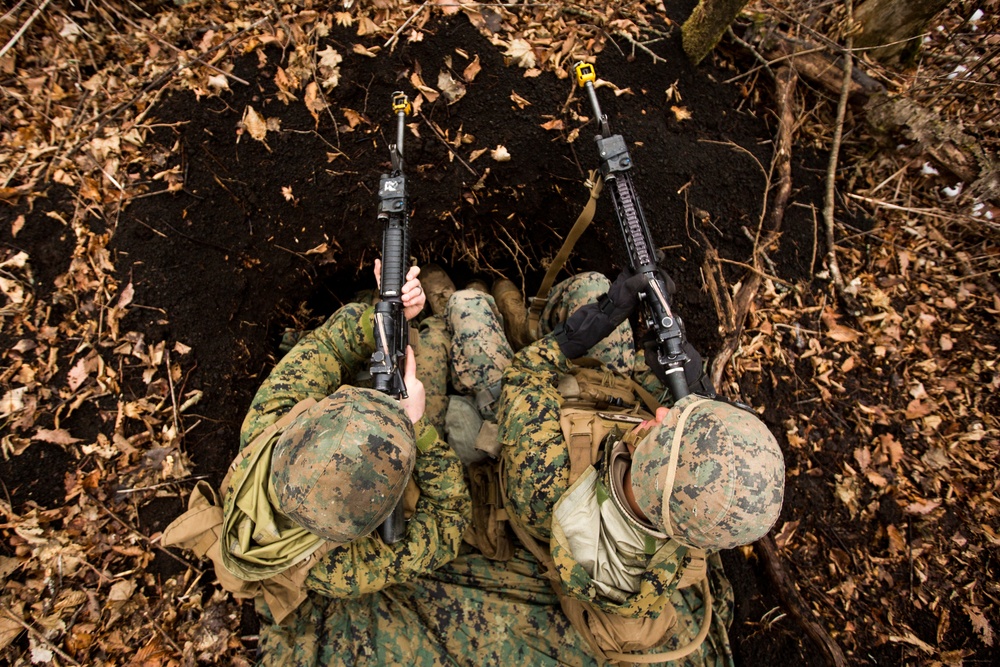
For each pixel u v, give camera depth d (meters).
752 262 3.13
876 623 2.73
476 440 2.47
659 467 1.70
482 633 2.40
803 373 3.06
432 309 3.46
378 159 3.05
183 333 2.66
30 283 2.48
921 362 3.09
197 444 2.59
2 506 2.28
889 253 3.29
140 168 2.68
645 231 2.46
